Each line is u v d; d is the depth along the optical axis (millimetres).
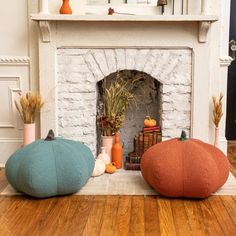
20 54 3422
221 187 2824
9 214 2336
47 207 2451
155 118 3768
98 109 3652
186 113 3430
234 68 4520
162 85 3406
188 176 2520
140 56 3363
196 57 3338
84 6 3424
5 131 3518
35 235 2047
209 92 3424
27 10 3365
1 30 3395
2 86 3461
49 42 3322
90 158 2834
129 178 3053
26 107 3268
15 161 2652
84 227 2146
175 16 3162
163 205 2486
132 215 2318
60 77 3393
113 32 3311
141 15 3172
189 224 2189
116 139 3363
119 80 3629
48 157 2572
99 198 2615
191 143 2684
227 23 3508
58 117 3439
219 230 2111
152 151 2730
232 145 4477
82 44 3322
